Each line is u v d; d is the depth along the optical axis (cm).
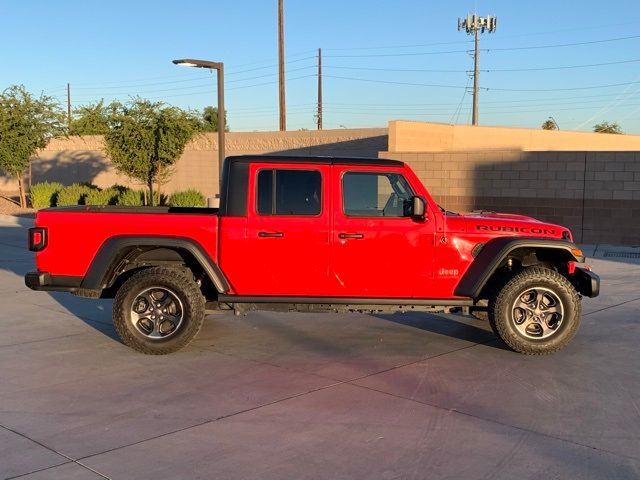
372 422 496
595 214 1650
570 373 624
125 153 2450
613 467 422
